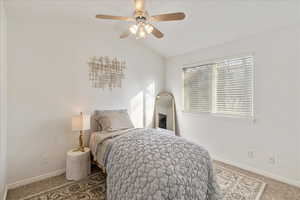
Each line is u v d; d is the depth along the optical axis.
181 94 3.85
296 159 2.21
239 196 1.97
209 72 3.30
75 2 2.29
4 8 2.03
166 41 3.46
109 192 1.70
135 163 1.53
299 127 2.17
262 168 2.53
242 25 2.47
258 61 2.54
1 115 1.79
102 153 2.26
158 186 1.28
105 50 3.14
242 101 2.79
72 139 2.72
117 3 2.38
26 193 2.05
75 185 2.24
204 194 1.54
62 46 2.62
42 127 2.44
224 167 2.80
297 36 2.17
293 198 1.93
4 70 1.98
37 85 2.39
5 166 2.03
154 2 2.28
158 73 4.10
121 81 3.39
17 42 2.23
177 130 3.96
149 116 3.92
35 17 2.37
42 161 2.43
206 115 3.32
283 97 2.30
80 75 2.82
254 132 2.61
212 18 2.50
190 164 1.55
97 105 3.03
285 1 1.93
